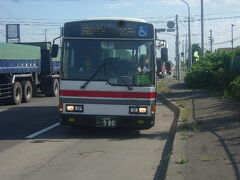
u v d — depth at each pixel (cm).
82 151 1052
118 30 1227
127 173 846
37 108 2111
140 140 1210
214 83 3003
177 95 2617
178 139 1105
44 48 2817
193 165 818
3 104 2350
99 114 1212
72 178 808
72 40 1235
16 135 1285
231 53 2764
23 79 2502
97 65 1220
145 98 1207
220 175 741
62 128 1421
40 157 984
